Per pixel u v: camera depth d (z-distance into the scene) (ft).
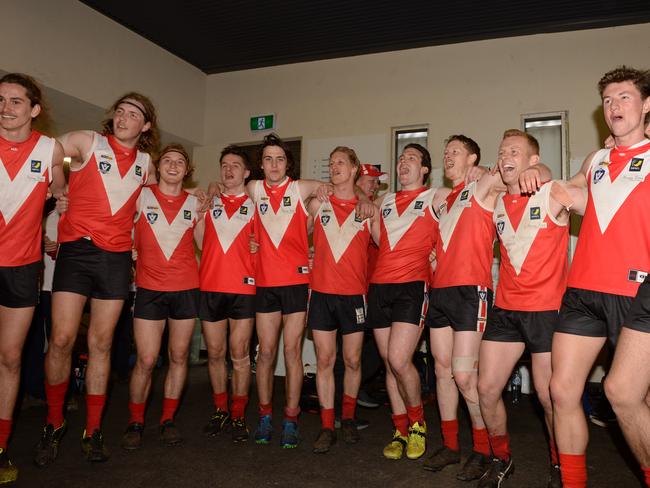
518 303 7.55
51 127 16.87
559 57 15.16
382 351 9.68
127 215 9.15
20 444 9.47
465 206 8.64
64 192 8.89
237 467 8.60
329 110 17.70
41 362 11.71
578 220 14.56
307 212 10.44
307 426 11.30
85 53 14.69
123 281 8.97
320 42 16.71
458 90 16.14
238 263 10.14
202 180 19.22
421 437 9.15
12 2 12.85
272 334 9.93
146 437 10.12
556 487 7.64
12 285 7.83
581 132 14.82
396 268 9.40
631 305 5.84
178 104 18.03
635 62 14.42
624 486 8.18
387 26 15.56
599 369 13.67
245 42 16.88
